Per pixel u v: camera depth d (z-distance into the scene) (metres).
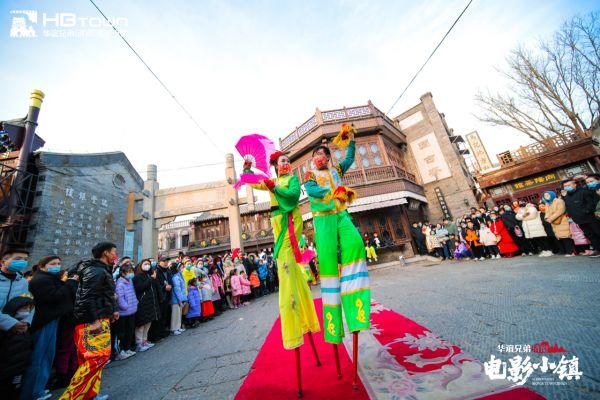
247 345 3.31
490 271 5.56
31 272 4.52
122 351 4.21
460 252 9.25
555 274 4.17
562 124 12.78
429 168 14.43
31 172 8.81
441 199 13.84
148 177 12.05
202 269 7.27
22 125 8.04
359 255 1.78
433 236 10.57
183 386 2.36
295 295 1.90
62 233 8.85
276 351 2.76
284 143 13.98
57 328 3.34
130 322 4.38
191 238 23.53
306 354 2.46
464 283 4.62
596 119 11.77
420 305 3.50
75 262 9.16
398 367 1.80
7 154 8.39
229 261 8.92
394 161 13.19
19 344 2.54
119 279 4.44
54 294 3.10
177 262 6.73
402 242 11.45
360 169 11.95
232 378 2.30
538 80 13.01
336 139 2.44
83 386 2.23
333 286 1.84
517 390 1.36
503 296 3.31
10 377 2.50
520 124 14.21
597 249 5.33
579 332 1.91
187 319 6.04
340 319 1.79
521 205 7.54
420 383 1.56
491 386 1.43
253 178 1.90
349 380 1.76
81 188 9.98
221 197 12.11
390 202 11.34
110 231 11.07
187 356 3.43
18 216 7.21
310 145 12.73
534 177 13.43
